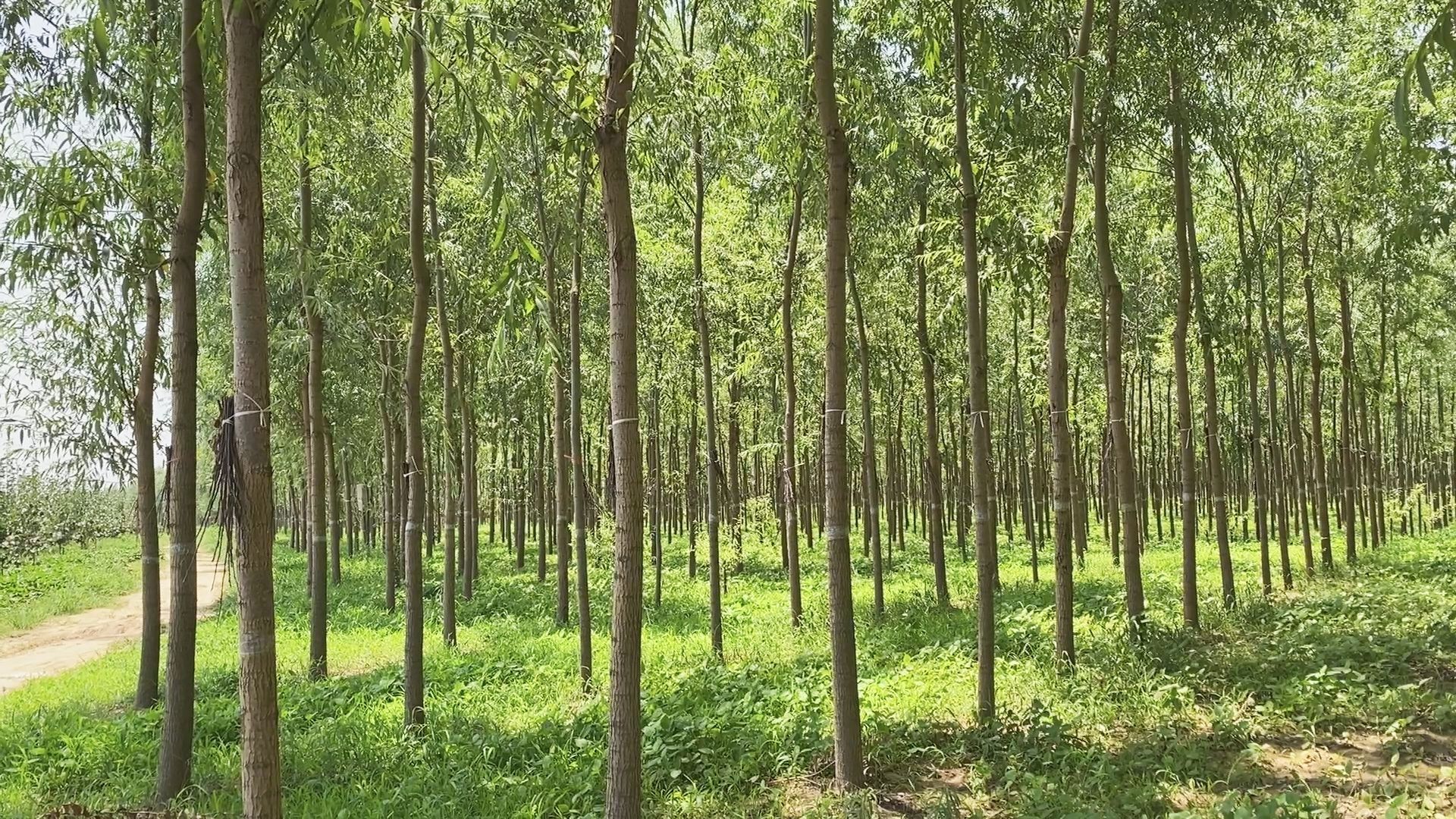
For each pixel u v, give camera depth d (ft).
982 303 34.40
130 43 23.40
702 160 30.17
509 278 16.55
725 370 50.34
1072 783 17.24
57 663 44.91
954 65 24.53
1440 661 23.50
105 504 125.90
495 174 13.50
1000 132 26.84
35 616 59.72
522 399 58.34
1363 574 42.80
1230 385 47.44
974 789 17.60
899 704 23.71
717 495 34.71
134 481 29.32
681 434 82.28
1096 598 40.29
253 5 12.16
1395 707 19.79
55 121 24.32
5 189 23.09
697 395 54.13
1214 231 42.34
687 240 40.06
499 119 16.25
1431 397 87.92
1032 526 48.70
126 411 28.04
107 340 27.14
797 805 17.84
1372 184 32.27
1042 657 26.94
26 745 24.63
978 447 22.29
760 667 30.40
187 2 19.12
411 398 25.45
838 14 26.61
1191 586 30.86
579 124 14.06
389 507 52.65
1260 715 20.36
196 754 22.89
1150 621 28.63
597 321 44.37
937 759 19.63
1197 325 36.40
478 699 29.14
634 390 14.44
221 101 22.25
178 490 19.90
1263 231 39.81
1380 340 53.11
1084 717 20.97
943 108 27.96
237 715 26.18
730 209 39.81
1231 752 18.71
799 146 23.02
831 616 18.12
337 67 20.75
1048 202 32.96
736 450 61.77
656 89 16.20
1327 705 20.39
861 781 17.75
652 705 25.40
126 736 24.73
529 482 71.82
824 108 18.25
